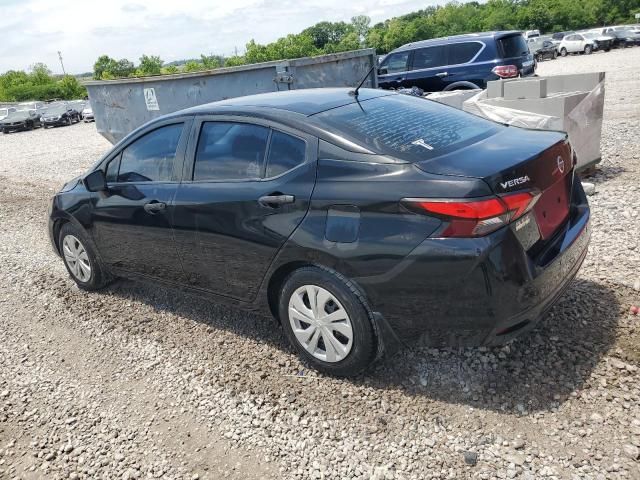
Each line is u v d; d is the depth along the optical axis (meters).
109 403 3.62
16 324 4.91
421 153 3.16
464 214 2.79
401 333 3.16
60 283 5.71
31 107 40.09
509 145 3.28
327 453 2.96
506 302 2.87
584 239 3.44
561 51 43.72
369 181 3.12
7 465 3.17
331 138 3.38
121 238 4.65
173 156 4.21
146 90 9.91
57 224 5.34
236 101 4.19
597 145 6.83
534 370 3.35
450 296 2.91
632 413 2.93
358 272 3.12
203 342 4.21
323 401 3.37
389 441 2.99
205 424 3.31
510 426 2.96
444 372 3.45
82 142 20.64
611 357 3.37
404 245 2.95
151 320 4.67
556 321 3.78
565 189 3.44
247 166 3.72
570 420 2.95
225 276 3.92
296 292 3.50
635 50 38.06
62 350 4.37
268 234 3.49
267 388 3.55
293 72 8.40
